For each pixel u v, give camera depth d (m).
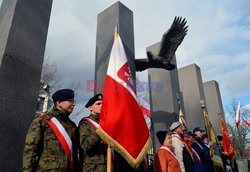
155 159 4.73
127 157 3.26
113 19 8.81
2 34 4.82
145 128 3.58
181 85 14.82
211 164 6.37
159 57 8.96
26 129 4.43
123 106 3.50
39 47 5.21
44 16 5.59
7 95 4.26
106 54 8.36
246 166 14.01
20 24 4.87
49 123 3.09
